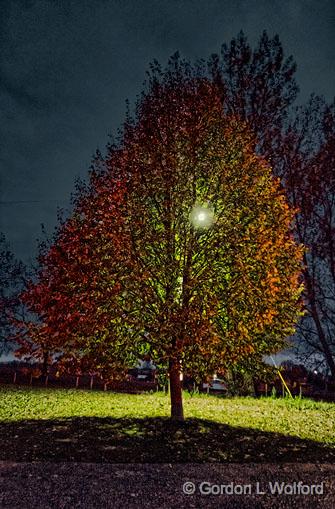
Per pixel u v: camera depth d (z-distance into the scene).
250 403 19.78
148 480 7.88
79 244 12.17
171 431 11.77
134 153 13.80
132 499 6.98
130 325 11.30
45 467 8.35
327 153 26.05
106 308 11.29
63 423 12.88
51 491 7.15
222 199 13.06
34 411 16.03
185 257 12.61
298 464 9.26
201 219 12.73
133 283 11.62
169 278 12.09
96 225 12.51
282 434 12.55
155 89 15.24
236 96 27.02
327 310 25.06
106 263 11.59
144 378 31.62
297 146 26.41
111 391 26.23
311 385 28.61
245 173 13.48
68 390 25.58
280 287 12.05
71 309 11.50
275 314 11.85
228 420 14.37
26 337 12.09
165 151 13.38
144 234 12.20
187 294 11.93
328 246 25.27
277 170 26.14
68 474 8.00
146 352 12.04
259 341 12.20
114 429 11.95
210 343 10.80
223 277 12.02
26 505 6.57
